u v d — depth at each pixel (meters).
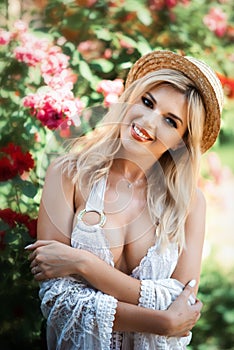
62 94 3.05
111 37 3.58
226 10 4.21
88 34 3.71
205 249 4.10
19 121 3.26
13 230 2.98
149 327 2.34
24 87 3.36
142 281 2.38
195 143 2.51
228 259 4.95
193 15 3.99
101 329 2.32
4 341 3.10
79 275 2.38
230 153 6.13
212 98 2.48
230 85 3.86
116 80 3.21
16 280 3.08
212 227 5.64
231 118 4.17
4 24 3.61
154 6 3.86
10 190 3.14
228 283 4.44
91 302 2.34
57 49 3.25
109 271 2.35
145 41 3.58
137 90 2.46
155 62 2.58
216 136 2.61
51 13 3.71
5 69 3.37
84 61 3.42
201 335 4.13
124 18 3.79
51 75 3.18
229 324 4.21
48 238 2.43
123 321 2.34
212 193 3.96
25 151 3.21
